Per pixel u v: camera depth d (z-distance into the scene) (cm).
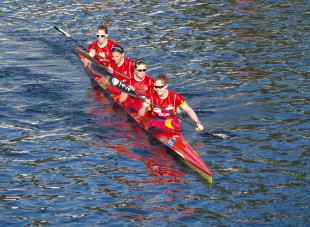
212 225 3066
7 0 8444
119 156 3903
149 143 4116
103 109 4744
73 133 4272
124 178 3597
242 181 3525
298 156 3828
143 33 6925
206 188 3459
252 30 6975
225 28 7075
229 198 3331
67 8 8025
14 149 3991
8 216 3162
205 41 6606
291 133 4188
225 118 4500
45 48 6462
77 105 4822
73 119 4525
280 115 4519
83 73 5688
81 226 3069
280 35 6750
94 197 3366
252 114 4562
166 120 4175
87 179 3584
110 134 4262
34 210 3225
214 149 3975
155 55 6175
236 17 7531
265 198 3319
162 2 8325
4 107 4734
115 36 6819
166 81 4012
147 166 3766
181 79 5450
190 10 7900
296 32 6838
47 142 4112
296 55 6044
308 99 4831
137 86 4622
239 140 4103
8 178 3588
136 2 8331
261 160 3791
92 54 5456
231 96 4975
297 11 7744
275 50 6225
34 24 7325
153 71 5697
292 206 3225
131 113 4550
